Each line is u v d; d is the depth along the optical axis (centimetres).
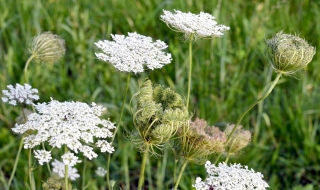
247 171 58
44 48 71
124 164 101
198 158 63
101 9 135
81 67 122
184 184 98
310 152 106
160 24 130
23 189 97
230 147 68
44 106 59
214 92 117
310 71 121
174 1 132
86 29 132
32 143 57
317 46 124
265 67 120
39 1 128
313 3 134
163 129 57
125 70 61
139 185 62
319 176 106
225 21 126
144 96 58
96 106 59
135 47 63
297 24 130
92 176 103
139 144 60
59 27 129
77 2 136
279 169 107
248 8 136
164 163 97
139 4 134
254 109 114
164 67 120
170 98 59
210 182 57
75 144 55
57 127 56
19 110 110
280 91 117
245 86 121
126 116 111
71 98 115
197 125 63
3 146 106
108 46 63
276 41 62
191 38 64
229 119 110
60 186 66
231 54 122
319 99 113
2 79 116
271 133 109
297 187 99
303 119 109
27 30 129
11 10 135
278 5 124
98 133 57
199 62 122
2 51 125
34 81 116
